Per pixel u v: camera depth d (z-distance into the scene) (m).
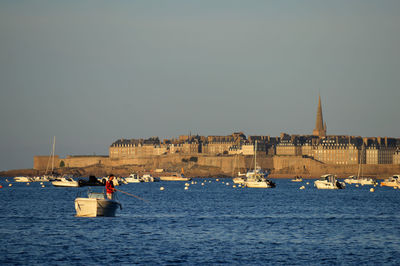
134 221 98.44
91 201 98.12
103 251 70.06
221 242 77.75
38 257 66.25
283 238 81.94
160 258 66.56
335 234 86.62
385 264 64.94
